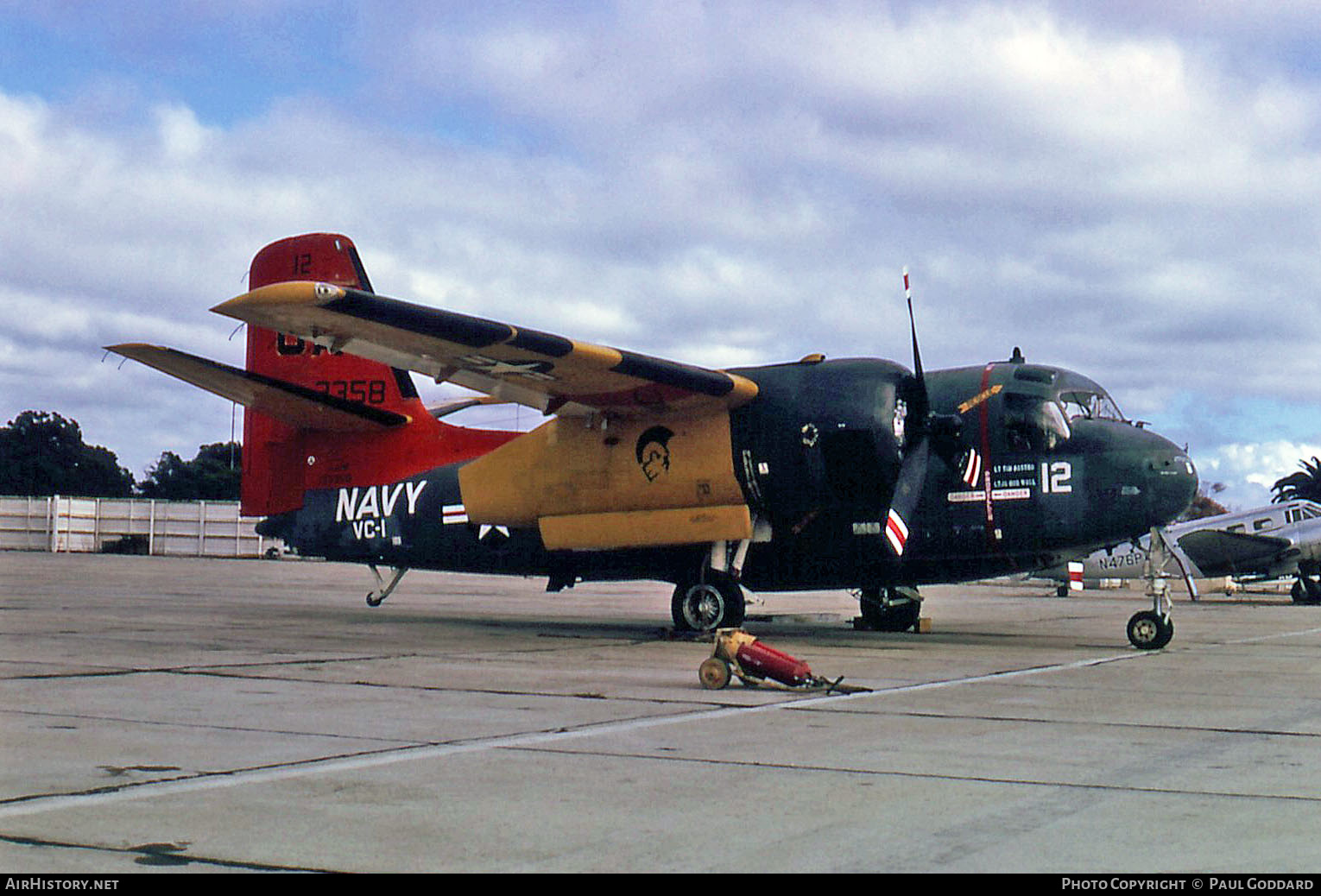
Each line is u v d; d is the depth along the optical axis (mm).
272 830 4895
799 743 7055
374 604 19344
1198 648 14766
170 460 98938
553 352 13406
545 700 8938
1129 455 14539
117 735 7098
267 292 11820
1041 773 6168
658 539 15523
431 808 5312
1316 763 6512
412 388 18234
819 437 14734
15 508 64250
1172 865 4449
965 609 26328
